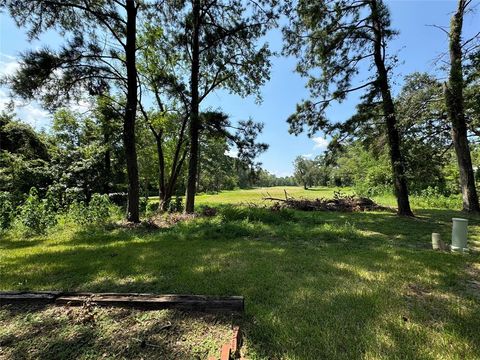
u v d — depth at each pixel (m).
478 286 3.67
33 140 18.69
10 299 3.06
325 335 2.43
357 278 3.92
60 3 8.21
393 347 2.27
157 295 3.09
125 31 9.84
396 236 7.21
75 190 13.70
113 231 8.16
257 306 2.99
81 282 3.87
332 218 10.65
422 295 3.35
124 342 2.35
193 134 11.61
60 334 2.47
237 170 12.67
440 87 10.69
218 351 2.21
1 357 2.19
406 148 10.85
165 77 11.94
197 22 11.32
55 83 8.59
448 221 9.60
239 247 5.97
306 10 10.95
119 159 17.12
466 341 2.35
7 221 8.27
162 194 15.09
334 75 11.83
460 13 10.60
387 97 10.82
